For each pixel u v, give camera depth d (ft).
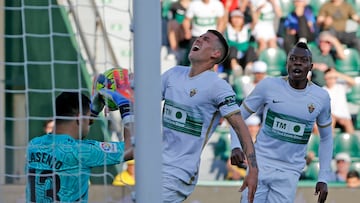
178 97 34.91
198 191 56.70
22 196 46.73
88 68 58.18
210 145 65.67
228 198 56.75
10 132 54.90
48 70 58.18
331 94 69.41
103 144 30.42
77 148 29.99
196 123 34.76
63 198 30.04
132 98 28.76
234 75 70.18
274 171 41.73
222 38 35.29
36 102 56.85
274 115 41.73
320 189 42.50
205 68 35.09
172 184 34.45
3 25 55.36
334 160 66.49
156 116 26.53
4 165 50.93
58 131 30.55
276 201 41.68
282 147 41.75
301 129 41.52
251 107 42.22
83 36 49.32
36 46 58.29
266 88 41.78
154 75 26.45
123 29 67.31
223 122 67.15
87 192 30.71
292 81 41.34
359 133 69.15
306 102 41.34
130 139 29.27
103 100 31.86
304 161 42.47
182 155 34.88
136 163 26.58
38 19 58.34
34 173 30.66
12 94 56.44
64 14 58.13
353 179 63.87
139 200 26.55
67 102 30.53
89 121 31.68
